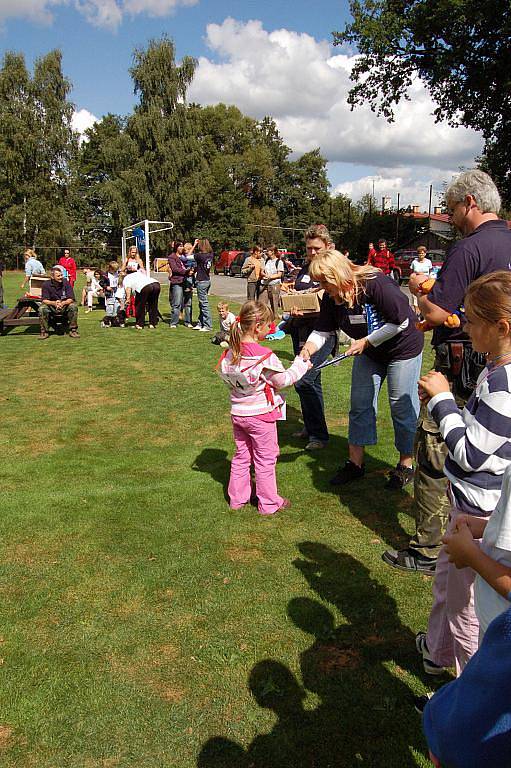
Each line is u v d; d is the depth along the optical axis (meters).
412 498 4.14
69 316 11.40
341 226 68.31
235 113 69.06
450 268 2.64
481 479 1.77
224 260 34.97
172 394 7.05
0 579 3.16
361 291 3.91
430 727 1.36
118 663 2.54
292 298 5.13
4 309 12.76
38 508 4.00
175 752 2.10
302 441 5.41
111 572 3.22
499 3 17.75
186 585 3.09
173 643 2.66
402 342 3.98
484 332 1.65
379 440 5.32
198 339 11.06
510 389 1.65
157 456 5.04
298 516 3.88
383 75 22.17
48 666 2.52
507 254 2.58
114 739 2.15
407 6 20.95
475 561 1.38
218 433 5.65
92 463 4.88
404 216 42.88
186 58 45.75
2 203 42.62
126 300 13.36
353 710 2.29
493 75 19.95
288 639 2.68
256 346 3.68
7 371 8.36
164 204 45.97
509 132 21.42
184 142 45.59
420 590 3.05
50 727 2.21
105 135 58.16
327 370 8.16
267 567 3.26
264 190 69.12
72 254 44.88
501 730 1.19
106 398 6.89
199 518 3.85
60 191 44.88
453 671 2.47
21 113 42.44
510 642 1.19
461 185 2.71
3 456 5.05
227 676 2.46
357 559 3.35
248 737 2.16
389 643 2.66
